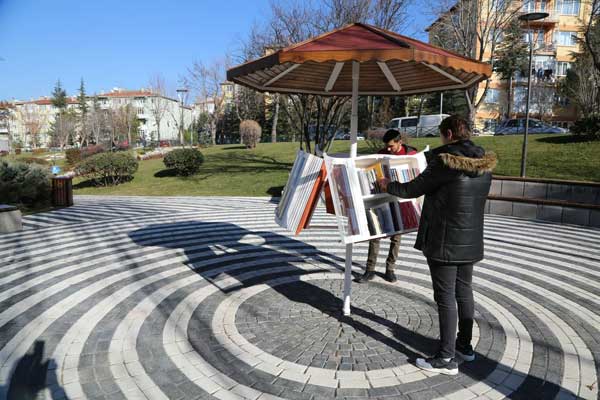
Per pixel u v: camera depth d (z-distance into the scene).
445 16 17.81
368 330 3.65
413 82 5.01
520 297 4.51
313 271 5.37
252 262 5.77
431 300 4.37
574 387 2.78
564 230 8.19
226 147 28.50
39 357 3.16
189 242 6.98
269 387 2.78
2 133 78.69
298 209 3.56
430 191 2.90
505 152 14.52
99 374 2.92
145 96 83.88
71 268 5.50
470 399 2.65
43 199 11.88
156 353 3.23
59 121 60.41
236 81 4.34
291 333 3.58
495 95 36.50
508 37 25.33
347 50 2.98
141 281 4.95
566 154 13.20
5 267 5.55
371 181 3.49
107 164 17.53
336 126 13.40
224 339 3.47
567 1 28.41
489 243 7.03
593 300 4.44
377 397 2.67
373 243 4.86
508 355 3.21
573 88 29.50
